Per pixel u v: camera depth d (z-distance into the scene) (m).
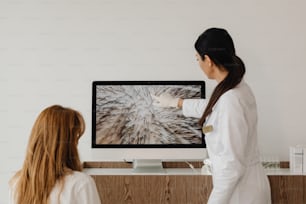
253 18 2.61
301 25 2.60
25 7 2.62
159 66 2.61
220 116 1.63
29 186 1.34
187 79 2.60
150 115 2.40
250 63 2.61
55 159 1.35
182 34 2.61
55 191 1.32
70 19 2.62
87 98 2.61
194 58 2.60
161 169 2.37
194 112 2.07
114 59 2.61
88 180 1.37
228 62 1.69
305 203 2.14
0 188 2.60
